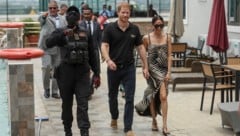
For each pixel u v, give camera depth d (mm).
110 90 15469
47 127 16125
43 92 22734
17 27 23875
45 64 20922
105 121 17078
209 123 16547
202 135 15070
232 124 14844
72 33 13562
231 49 27672
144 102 15500
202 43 29641
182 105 19547
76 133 15281
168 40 15367
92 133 15414
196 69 23797
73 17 13570
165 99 15086
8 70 10672
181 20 28625
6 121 15508
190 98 20969
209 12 33438
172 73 23625
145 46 15375
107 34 14672
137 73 28469
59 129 15844
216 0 20297
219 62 21656
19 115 10656
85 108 13719
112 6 50469
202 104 18562
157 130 15680
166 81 15234
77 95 13742
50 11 20406
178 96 21500
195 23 34531
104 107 19422
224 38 20312
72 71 13648
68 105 14008
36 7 53094
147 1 48969
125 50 14672
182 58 27891
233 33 29109
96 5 51125
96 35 20172
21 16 51969
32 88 10656
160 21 15242
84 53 13641
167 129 15453
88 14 20219
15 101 10617
